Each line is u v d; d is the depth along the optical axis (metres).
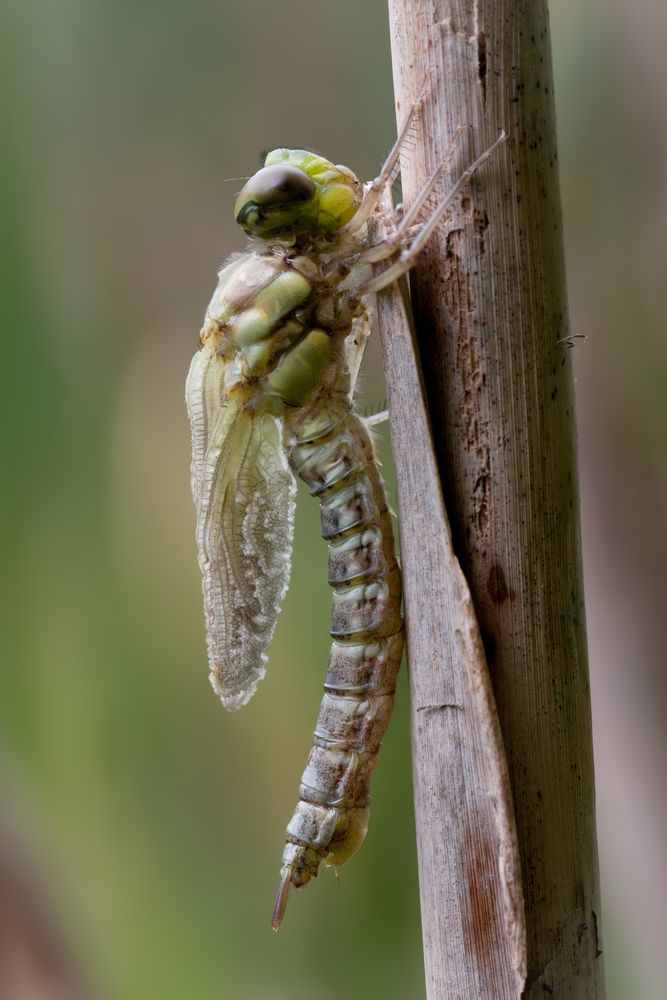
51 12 0.30
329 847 0.27
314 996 0.30
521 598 0.25
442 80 0.25
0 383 0.30
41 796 0.29
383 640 0.27
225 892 0.30
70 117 0.31
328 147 0.32
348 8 0.31
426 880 0.25
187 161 0.31
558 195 0.25
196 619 0.30
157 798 0.30
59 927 0.29
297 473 0.27
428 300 0.25
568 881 0.25
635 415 0.29
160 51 0.31
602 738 0.29
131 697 0.30
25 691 0.29
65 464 0.30
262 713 0.29
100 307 0.31
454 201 0.25
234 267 0.27
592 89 0.30
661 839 0.29
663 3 0.29
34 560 0.30
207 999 0.30
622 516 0.29
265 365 0.27
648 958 0.29
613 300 0.29
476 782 0.25
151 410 0.31
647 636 0.29
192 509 0.30
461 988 0.25
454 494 0.25
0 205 0.30
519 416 0.25
